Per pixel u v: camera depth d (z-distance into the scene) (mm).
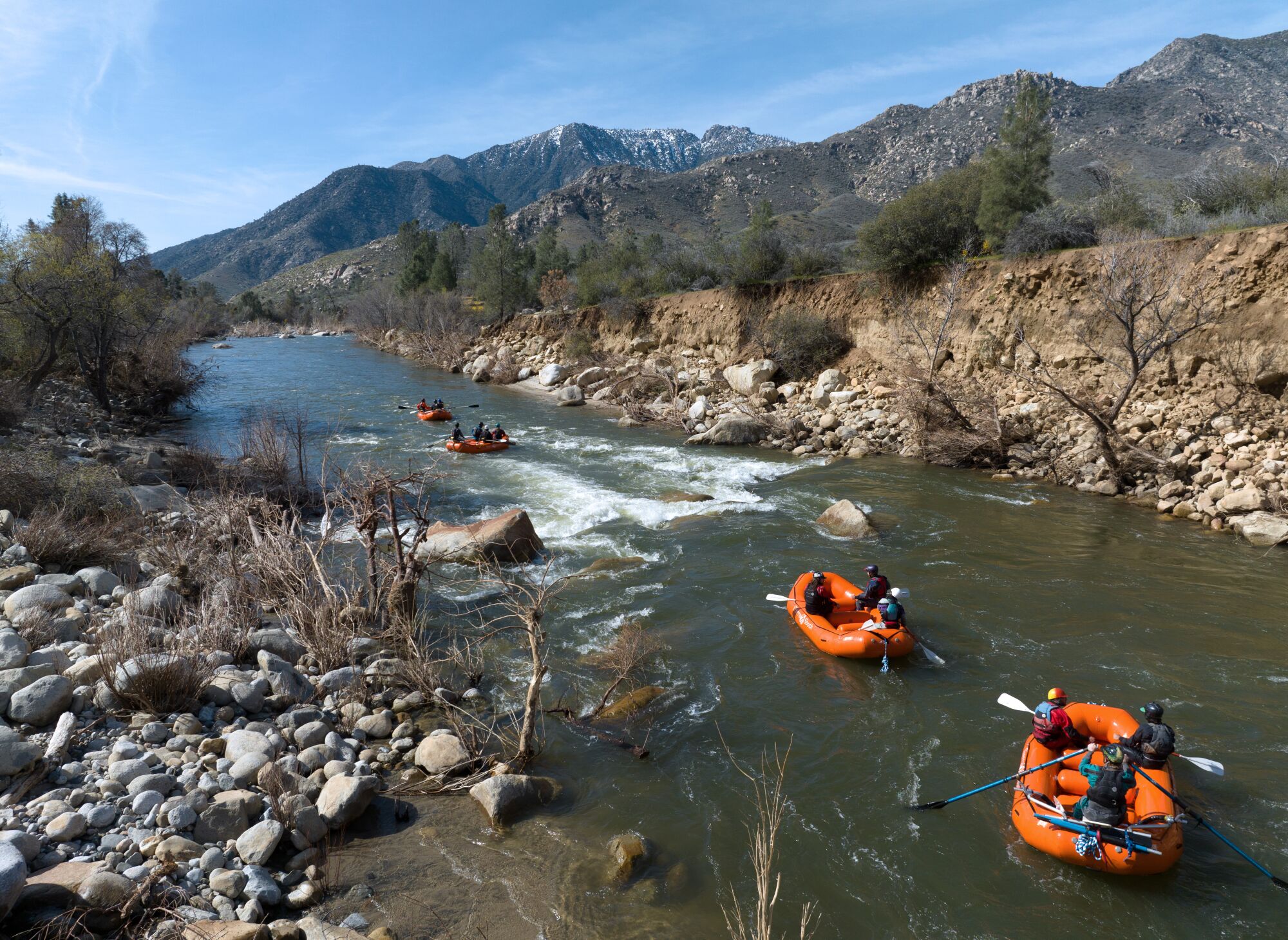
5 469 11969
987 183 25156
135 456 17750
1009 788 7191
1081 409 17297
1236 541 13852
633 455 22172
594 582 12211
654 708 8562
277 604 9984
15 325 21750
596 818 6652
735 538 14406
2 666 6926
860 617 10695
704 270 39719
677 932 5312
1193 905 5793
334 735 7293
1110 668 9367
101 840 5262
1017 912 5691
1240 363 17203
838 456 21578
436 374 41594
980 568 12742
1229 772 7371
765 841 6398
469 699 8461
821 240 36062
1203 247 17984
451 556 12906
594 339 41250
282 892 5371
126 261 27266
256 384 35500
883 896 5809
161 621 8633
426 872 5797
